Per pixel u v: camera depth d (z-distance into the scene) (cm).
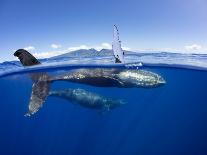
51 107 1623
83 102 1166
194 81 1742
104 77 1185
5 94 1756
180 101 1891
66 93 1183
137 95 1623
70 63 1526
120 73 1205
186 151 1688
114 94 1531
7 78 1611
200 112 1925
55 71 1458
